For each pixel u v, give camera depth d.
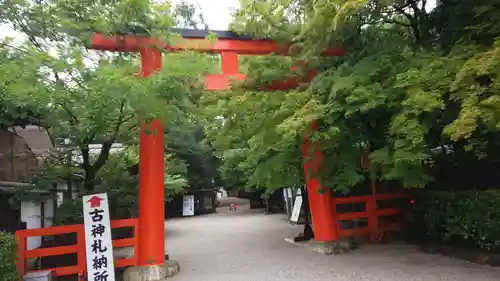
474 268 8.02
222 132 10.76
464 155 10.52
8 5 7.33
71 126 9.17
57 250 8.06
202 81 9.08
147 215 8.95
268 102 9.21
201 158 29.47
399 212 12.19
